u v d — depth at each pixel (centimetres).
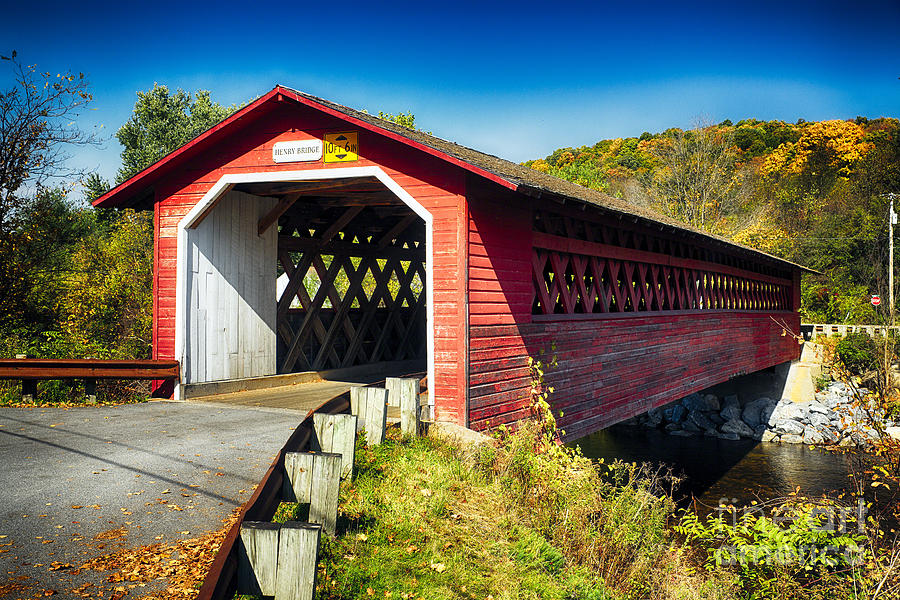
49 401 1093
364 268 1470
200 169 1014
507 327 916
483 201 883
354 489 589
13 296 1570
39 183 1548
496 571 507
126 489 563
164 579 399
